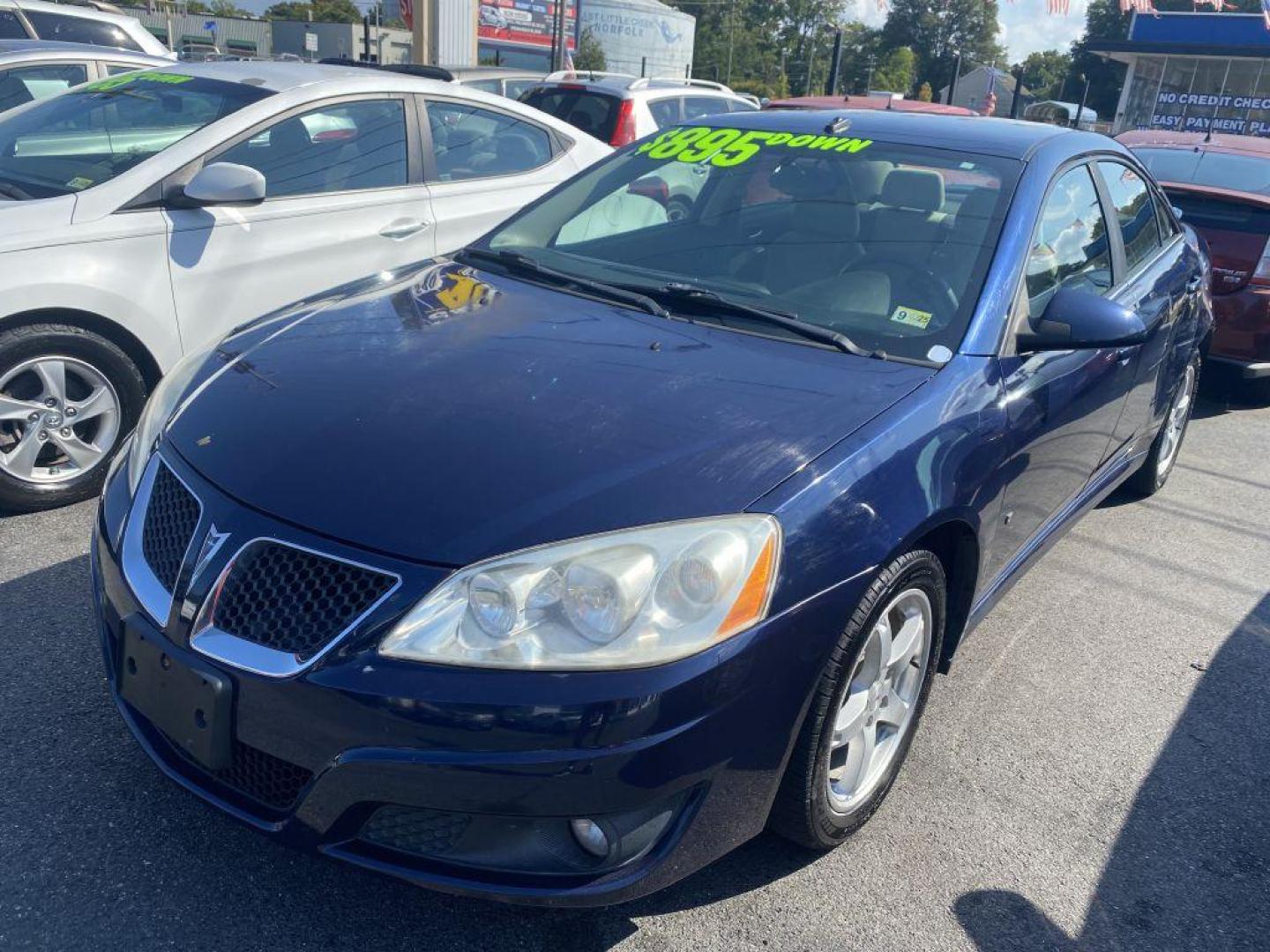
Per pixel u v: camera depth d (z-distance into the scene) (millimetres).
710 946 2266
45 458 4012
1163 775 3006
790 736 2141
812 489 2150
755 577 2012
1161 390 4332
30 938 2133
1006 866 2582
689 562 1970
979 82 57688
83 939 2145
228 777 2092
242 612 2047
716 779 2023
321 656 1946
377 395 2398
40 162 4344
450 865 1978
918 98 85625
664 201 3455
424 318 2848
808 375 2555
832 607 2131
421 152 4973
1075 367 3152
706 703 1949
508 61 54312
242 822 2072
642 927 2301
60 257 3828
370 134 4809
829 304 2910
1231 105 34188
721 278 3092
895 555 2299
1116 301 3633
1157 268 4207
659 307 2922
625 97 9078
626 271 3186
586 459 2150
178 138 4352
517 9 53656
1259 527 4926
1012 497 2871
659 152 3717
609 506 2033
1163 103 35438
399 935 2229
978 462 2574
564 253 3357
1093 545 4598
